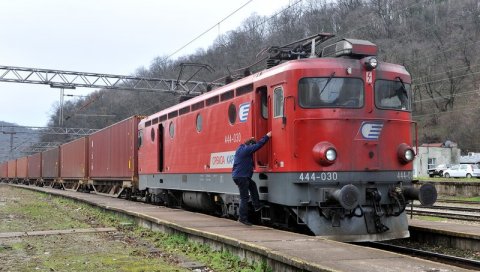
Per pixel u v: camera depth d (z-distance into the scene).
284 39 26.28
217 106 13.88
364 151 10.53
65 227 14.31
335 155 10.28
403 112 11.09
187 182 16.02
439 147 80.12
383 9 70.50
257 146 11.32
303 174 10.30
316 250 7.82
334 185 10.30
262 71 11.92
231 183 12.95
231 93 13.12
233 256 8.95
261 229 10.62
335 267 6.50
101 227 14.26
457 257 9.38
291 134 10.48
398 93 11.13
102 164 29.73
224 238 9.26
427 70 78.00
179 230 11.32
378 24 69.88
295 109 10.46
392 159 10.80
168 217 13.35
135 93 52.72
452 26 79.81
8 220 16.34
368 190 10.48
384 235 10.45
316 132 10.40
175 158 17.12
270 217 11.94
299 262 6.93
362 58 10.91
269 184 11.38
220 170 13.59
